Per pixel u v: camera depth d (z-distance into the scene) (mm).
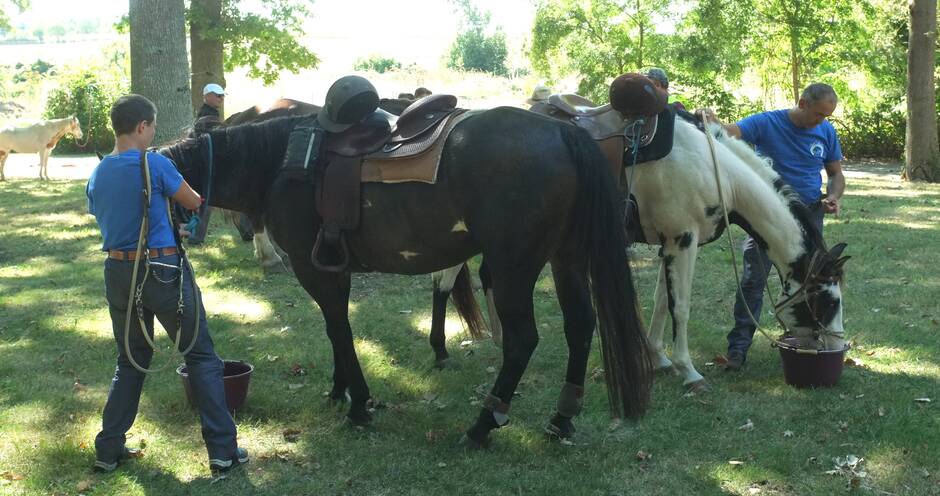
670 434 3830
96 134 22938
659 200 4254
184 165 3754
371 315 5949
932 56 13547
